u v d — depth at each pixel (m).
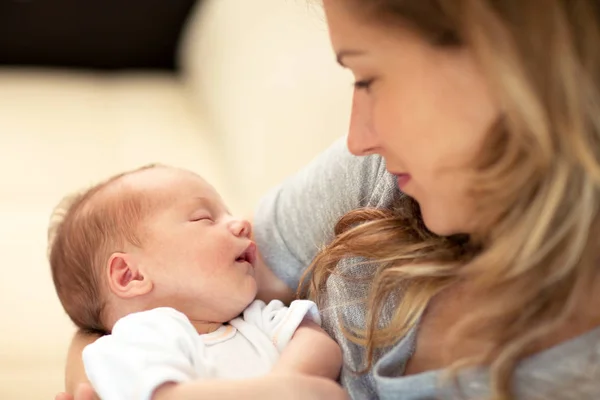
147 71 2.87
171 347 0.88
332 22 0.74
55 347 1.33
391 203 0.94
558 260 0.71
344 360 0.92
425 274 0.83
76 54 2.80
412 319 0.84
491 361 0.74
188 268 1.03
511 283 0.73
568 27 0.65
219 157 2.04
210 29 2.42
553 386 0.73
